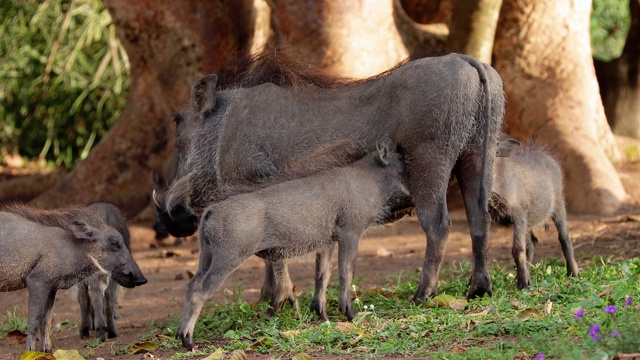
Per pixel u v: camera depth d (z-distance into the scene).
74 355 15.58
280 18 27.62
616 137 40.16
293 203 16.44
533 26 34.47
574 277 18.84
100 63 51.19
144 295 24.28
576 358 11.91
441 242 17.50
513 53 34.59
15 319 21.06
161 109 34.91
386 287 20.78
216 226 16.02
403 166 17.47
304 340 15.41
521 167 19.05
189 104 20.95
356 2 27.38
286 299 18.44
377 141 17.41
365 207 17.06
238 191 16.84
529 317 14.99
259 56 20.66
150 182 35.75
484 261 17.69
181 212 21.23
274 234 16.39
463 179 17.83
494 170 18.36
